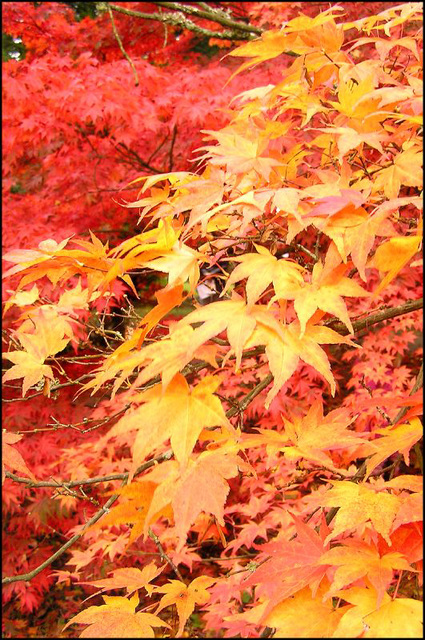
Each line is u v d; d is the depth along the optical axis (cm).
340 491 105
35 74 368
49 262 137
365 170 135
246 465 108
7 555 417
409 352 478
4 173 472
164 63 586
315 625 93
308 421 130
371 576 90
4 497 376
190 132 374
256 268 120
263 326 112
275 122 141
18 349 178
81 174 409
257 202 122
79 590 464
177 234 132
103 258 132
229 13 568
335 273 120
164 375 105
